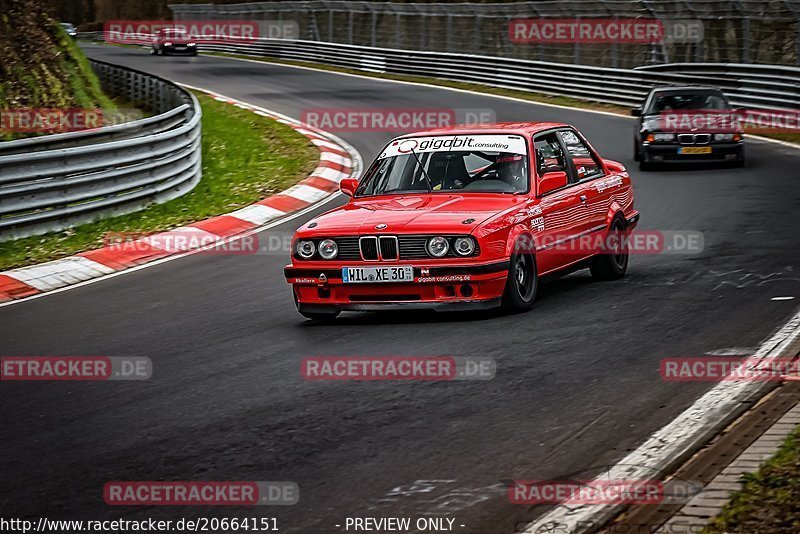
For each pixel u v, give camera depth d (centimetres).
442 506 752
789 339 1192
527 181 1475
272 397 1064
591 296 1514
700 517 699
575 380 1067
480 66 6084
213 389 1112
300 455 880
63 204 2311
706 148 3050
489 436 905
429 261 1338
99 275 1961
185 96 3525
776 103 4038
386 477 816
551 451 859
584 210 1576
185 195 2819
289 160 3416
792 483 725
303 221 2478
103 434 975
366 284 1362
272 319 1478
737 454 821
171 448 918
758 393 991
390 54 6888
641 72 4831
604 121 4400
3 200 2173
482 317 1402
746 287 1512
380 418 971
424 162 1533
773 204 2375
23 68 3444
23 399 1123
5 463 905
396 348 1245
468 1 9125
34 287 1869
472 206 1416
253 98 5375
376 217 1401
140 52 9856
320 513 750
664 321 1319
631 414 948
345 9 8288
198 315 1539
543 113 4728
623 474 796
